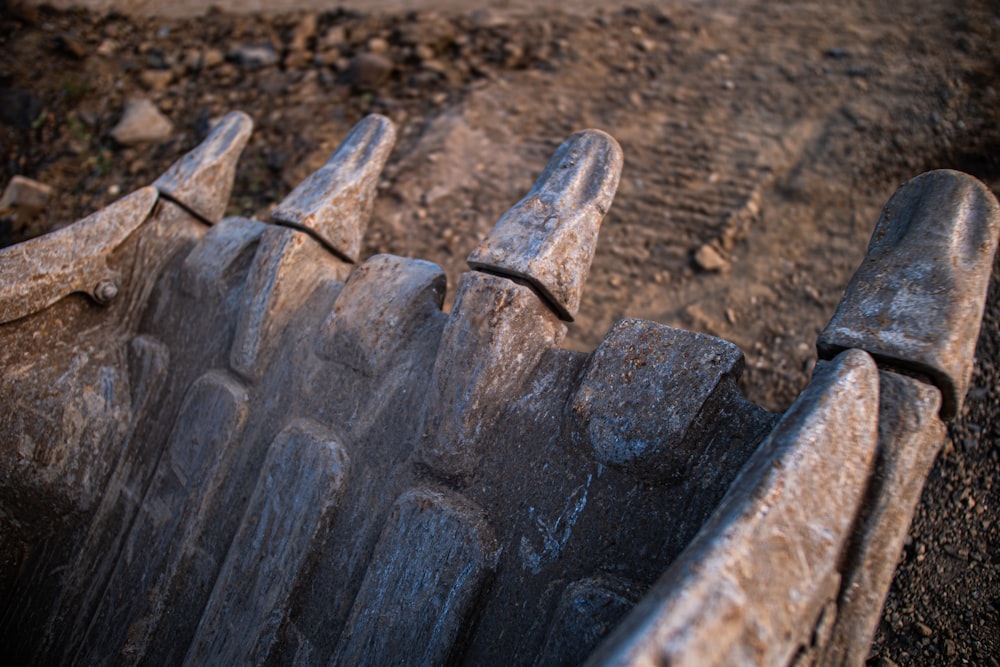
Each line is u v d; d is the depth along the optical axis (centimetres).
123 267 251
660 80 568
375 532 189
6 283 224
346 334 208
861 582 127
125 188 519
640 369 166
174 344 246
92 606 232
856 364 140
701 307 414
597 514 162
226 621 200
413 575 175
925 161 465
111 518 239
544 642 159
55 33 634
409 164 514
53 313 239
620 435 160
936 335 142
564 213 186
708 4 654
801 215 455
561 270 180
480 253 183
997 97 488
